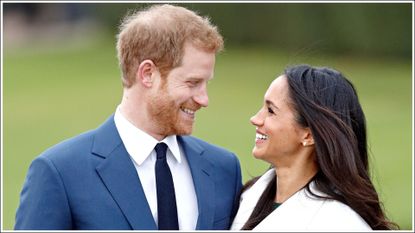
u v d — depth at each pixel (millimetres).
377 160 14883
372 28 24031
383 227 3588
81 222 3365
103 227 3365
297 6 25781
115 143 3518
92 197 3385
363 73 23859
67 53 32875
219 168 3789
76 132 19031
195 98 3490
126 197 3426
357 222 3420
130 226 3404
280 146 3572
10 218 11922
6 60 31375
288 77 3562
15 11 37188
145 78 3477
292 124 3533
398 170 14031
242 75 25344
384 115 19125
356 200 3498
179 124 3512
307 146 3570
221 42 3527
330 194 3521
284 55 27266
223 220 3693
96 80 26734
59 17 37344
